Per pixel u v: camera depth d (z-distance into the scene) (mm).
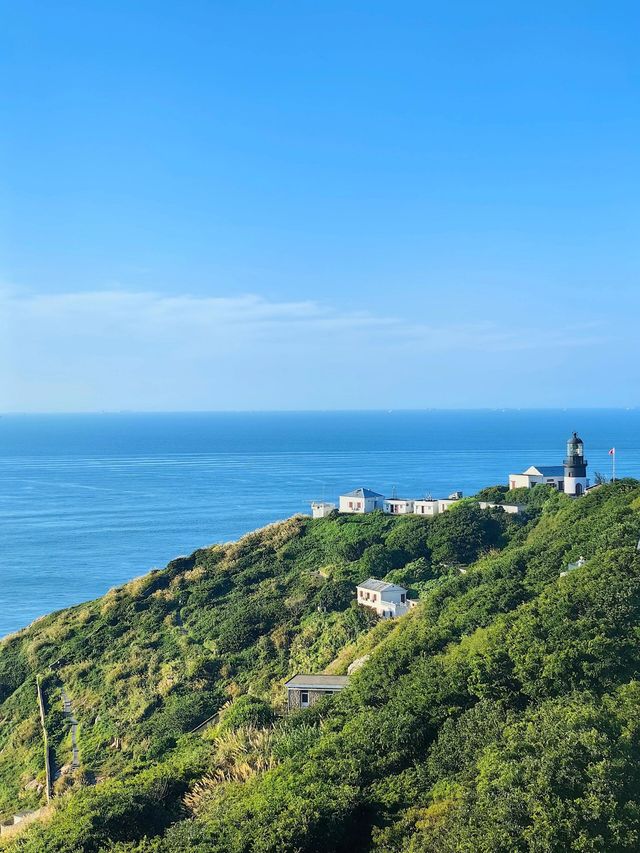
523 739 39750
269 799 42594
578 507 98438
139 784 51625
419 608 85188
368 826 40219
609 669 47656
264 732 57031
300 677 72188
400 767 44969
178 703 87625
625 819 34031
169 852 40406
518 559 82438
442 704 49000
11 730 93000
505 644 52031
